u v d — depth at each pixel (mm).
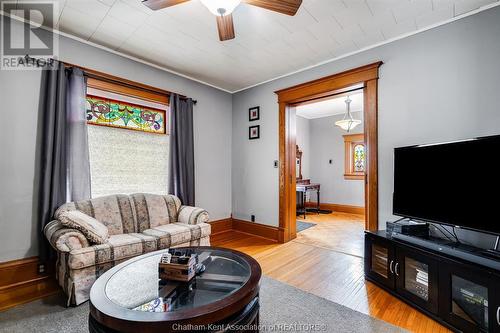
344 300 2104
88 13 2270
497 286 1467
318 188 6480
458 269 1663
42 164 2369
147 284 1516
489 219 1749
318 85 3354
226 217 4434
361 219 5598
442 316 1751
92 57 2795
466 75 2256
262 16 2305
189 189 3660
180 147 3520
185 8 2207
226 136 4465
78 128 2588
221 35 2053
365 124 2943
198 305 1204
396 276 2139
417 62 2545
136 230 2799
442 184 2055
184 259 1537
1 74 2219
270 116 3979
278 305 2023
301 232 4383
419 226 2217
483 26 2176
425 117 2484
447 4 2141
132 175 3230
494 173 1733
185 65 3408
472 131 2219
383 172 2754
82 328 1734
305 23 2426
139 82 3223
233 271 1668
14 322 1805
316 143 7176
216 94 4289
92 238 2113
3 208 2207
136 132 3281
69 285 1995
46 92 2422
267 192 4008
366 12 2260
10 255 2227
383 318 1847
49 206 2363
